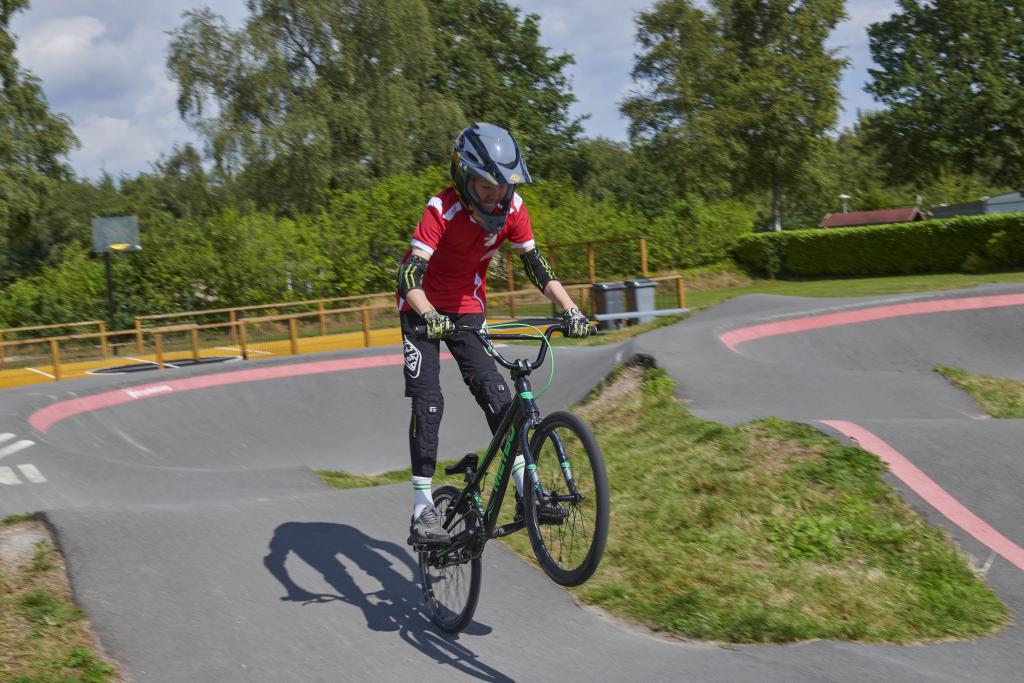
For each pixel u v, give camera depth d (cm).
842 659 384
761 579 477
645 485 616
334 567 493
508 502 641
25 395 1184
